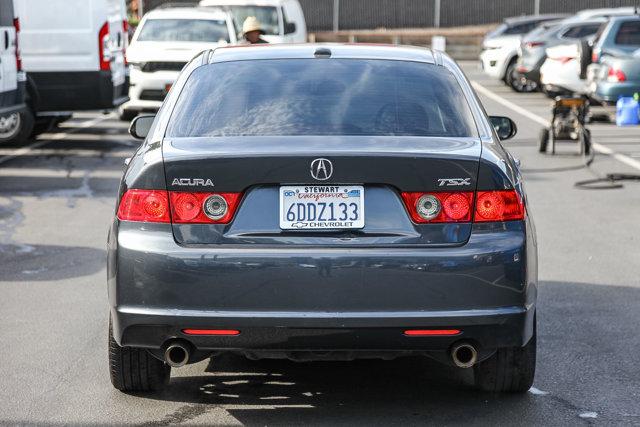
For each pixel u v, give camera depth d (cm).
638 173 3189
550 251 2077
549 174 3184
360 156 1063
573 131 3584
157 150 1114
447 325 1054
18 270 1906
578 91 5325
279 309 1054
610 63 4706
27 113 3853
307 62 1262
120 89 4050
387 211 1070
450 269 1055
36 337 1473
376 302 1052
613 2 9544
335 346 1064
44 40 3806
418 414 1162
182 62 4328
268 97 1200
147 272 1068
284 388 1255
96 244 2150
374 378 1296
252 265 1052
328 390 1248
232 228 1070
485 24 9869
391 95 1205
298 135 1140
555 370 1322
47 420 1144
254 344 1065
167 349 1079
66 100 3850
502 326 1068
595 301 1677
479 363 1201
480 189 1077
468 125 1179
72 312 1608
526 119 4856
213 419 1147
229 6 5209
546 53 5834
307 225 1066
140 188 1089
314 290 1050
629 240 2189
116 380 1215
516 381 1203
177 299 1062
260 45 1351
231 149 1084
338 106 1184
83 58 3825
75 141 4122
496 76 6538
